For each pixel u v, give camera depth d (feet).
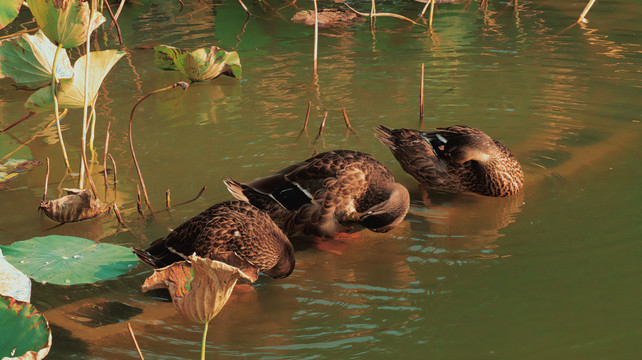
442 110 44.34
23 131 42.96
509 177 33.88
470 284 26.07
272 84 49.96
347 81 49.93
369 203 31.01
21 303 21.02
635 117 42.14
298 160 38.01
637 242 28.25
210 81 51.60
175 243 27.84
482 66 51.96
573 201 32.71
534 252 28.19
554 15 65.16
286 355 22.17
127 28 65.16
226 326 24.06
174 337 23.43
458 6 71.05
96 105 46.83
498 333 22.76
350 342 22.76
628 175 35.04
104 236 30.91
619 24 60.95
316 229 31.01
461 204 34.09
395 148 37.17
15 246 28.86
